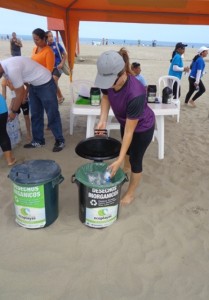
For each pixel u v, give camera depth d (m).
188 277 2.01
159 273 2.04
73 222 2.51
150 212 2.71
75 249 2.21
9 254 2.13
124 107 2.22
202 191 3.12
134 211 2.70
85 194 2.25
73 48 5.43
